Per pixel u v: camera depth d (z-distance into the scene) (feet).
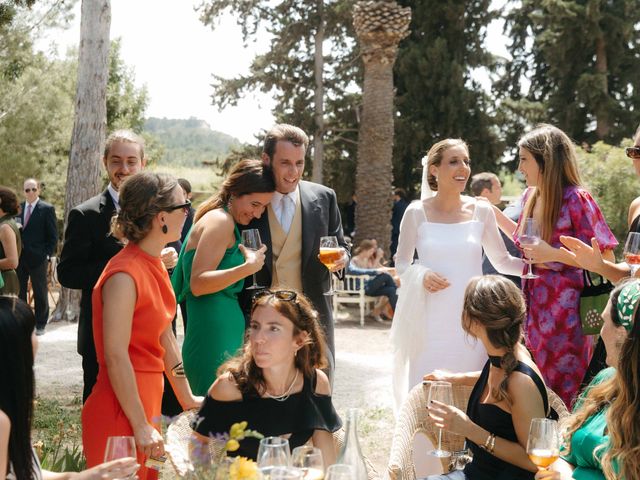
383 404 25.70
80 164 43.16
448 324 16.10
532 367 11.04
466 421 10.83
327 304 16.79
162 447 10.53
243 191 14.53
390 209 60.85
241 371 10.53
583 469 10.23
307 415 10.57
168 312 11.27
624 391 9.29
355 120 76.43
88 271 14.89
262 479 7.52
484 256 21.11
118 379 10.43
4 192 27.73
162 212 10.82
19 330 7.61
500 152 77.92
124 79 99.35
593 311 15.11
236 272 13.80
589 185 48.19
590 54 86.63
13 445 7.55
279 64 73.20
